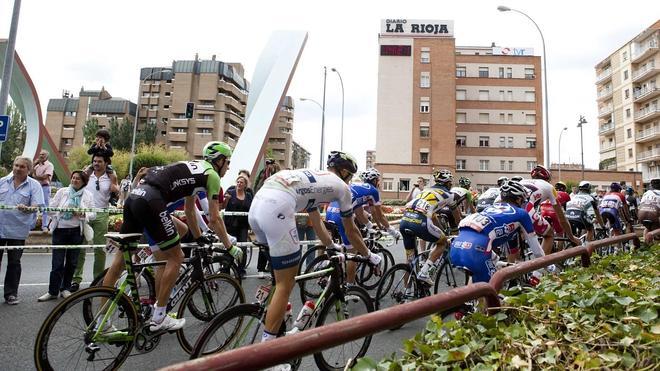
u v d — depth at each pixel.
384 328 1.57
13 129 50.34
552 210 7.33
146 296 3.67
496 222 4.08
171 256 3.46
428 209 5.29
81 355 2.99
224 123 69.69
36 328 4.00
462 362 2.05
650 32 48.38
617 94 55.09
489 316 2.43
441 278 6.24
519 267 2.78
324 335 1.36
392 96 44.16
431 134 43.31
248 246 6.85
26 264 7.23
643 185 44.44
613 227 9.33
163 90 70.06
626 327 2.31
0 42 14.04
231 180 14.97
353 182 5.64
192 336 3.84
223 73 68.94
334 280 3.43
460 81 46.88
